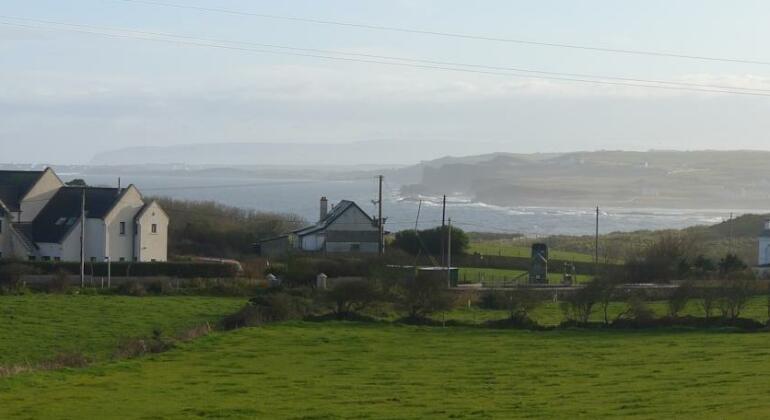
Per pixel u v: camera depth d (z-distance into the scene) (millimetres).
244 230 117875
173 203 130125
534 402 33031
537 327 57375
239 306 66625
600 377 39125
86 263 85125
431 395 35625
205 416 31562
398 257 90750
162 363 44625
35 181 102688
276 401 34656
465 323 58688
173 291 74438
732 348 46938
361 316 60031
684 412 28938
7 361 47344
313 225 123000
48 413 32000
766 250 108625
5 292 71875
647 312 58500
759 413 27500
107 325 58688
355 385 38469
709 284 61469
